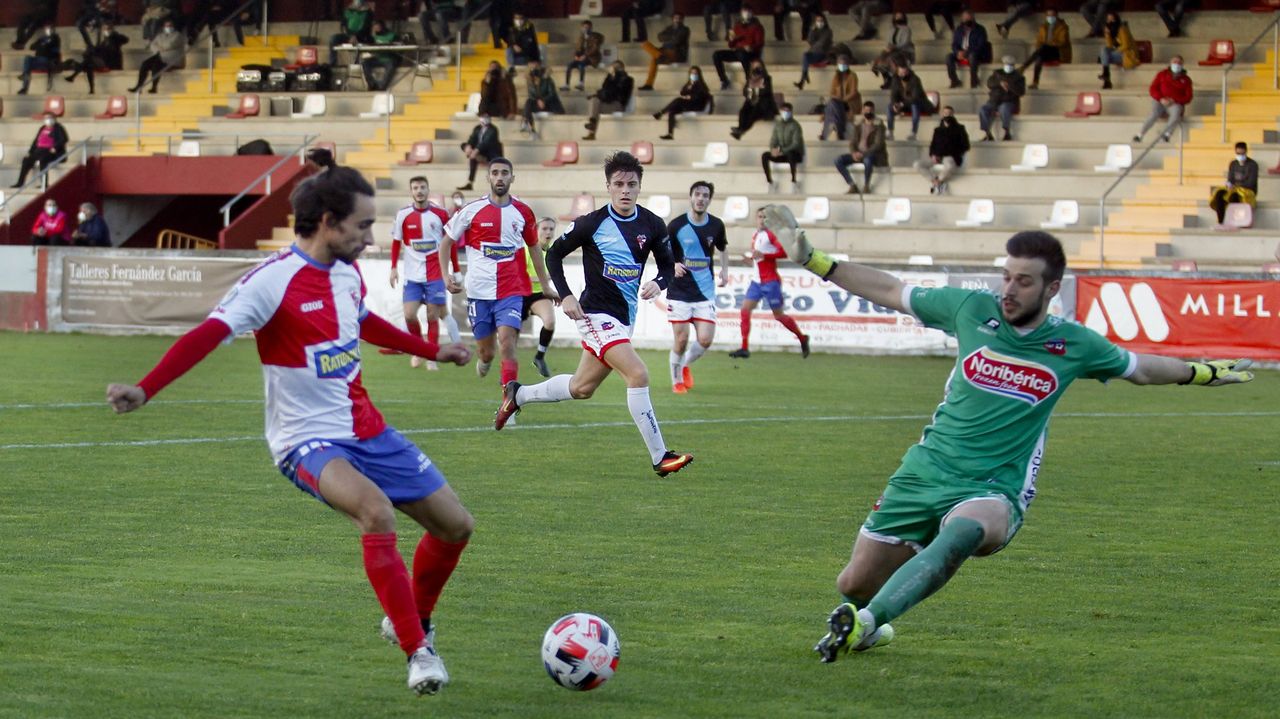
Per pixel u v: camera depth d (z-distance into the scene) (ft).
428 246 99.45
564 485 54.19
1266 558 42.14
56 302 141.08
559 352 126.52
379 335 28.91
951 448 29.32
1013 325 29.22
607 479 55.77
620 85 171.42
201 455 60.59
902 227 151.12
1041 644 31.94
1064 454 65.26
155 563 39.29
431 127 179.11
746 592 36.86
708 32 185.57
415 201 99.09
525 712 26.48
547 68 181.57
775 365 115.55
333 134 181.57
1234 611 35.50
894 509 29.68
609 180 55.88
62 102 194.29
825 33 176.04
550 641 27.66
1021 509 29.35
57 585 36.35
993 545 28.45
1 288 143.43
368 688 27.81
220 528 44.60
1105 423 78.33
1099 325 119.65
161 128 186.29
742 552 42.11
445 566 29.25
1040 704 27.35
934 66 175.22
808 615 34.47
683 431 71.56
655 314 130.93
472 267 76.38
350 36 190.80
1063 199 153.07
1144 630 33.42
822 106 167.73
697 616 34.24
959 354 29.60
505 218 75.31
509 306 75.72
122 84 198.90
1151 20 179.11
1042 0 184.55
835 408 83.15
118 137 185.37
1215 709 27.14
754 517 47.96
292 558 40.24
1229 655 31.19
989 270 121.90
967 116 165.78
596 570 39.37
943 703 27.35
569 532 44.93
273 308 27.12
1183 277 117.29
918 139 164.86
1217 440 70.79
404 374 103.35
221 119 184.96
